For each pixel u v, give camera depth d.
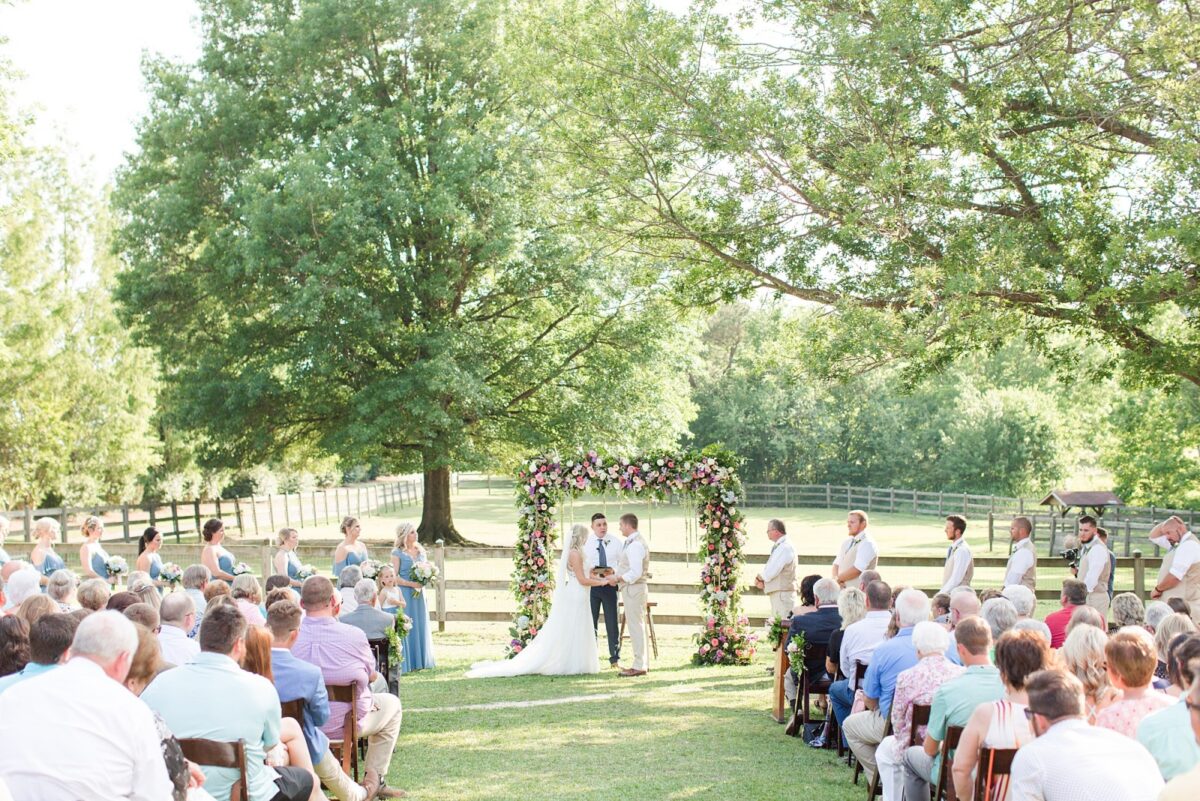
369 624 9.09
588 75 13.28
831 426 54.19
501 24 27.09
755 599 18.67
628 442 29.77
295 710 5.71
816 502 50.44
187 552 19.70
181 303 28.75
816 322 13.57
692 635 15.37
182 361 30.14
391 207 25.81
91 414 35.78
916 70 11.94
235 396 27.80
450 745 8.91
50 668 4.28
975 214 12.52
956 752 5.19
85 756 3.56
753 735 9.29
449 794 7.25
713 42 12.91
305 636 6.68
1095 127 12.51
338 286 25.39
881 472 54.03
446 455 28.02
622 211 14.05
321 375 27.97
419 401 26.48
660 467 13.77
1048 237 12.12
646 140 13.34
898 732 6.13
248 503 36.75
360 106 27.56
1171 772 4.21
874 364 12.38
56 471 34.91
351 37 27.61
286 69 27.92
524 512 13.91
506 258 26.34
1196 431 30.44
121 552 19.70
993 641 6.47
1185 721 4.24
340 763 6.62
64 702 3.62
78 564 22.53
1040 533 33.38
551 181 15.09
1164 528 11.73
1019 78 12.13
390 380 26.92
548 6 15.00
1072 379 14.27
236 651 5.00
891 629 7.60
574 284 27.27
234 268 25.58
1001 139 12.66
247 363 28.59
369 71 29.20
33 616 5.84
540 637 12.88
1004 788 4.80
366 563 11.57
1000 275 11.52
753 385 55.72
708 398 56.41
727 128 12.43
